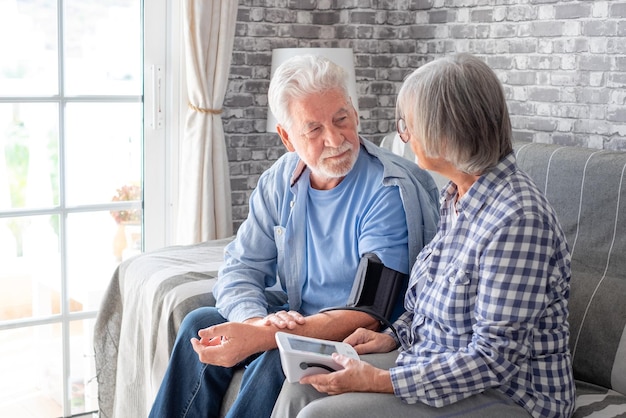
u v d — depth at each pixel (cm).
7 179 335
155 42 360
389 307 211
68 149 347
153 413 224
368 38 389
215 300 251
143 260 293
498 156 174
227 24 357
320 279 228
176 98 369
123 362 284
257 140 399
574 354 223
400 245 214
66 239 352
